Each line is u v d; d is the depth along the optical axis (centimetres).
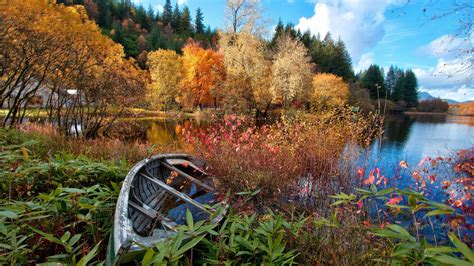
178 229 148
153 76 2745
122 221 196
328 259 191
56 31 855
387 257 146
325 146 588
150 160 433
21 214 192
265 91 2150
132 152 589
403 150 961
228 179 474
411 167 593
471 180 321
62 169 308
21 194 268
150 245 162
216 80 2672
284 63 2081
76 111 1045
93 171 339
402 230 108
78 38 992
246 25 2153
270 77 2183
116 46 1408
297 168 522
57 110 1021
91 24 1189
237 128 706
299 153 584
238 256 171
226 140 614
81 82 925
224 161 534
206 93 2856
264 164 513
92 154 547
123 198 238
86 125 1053
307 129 678
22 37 713
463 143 1170
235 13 2167
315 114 782
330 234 227
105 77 990
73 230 213
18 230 181
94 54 984
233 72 2134
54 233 203
